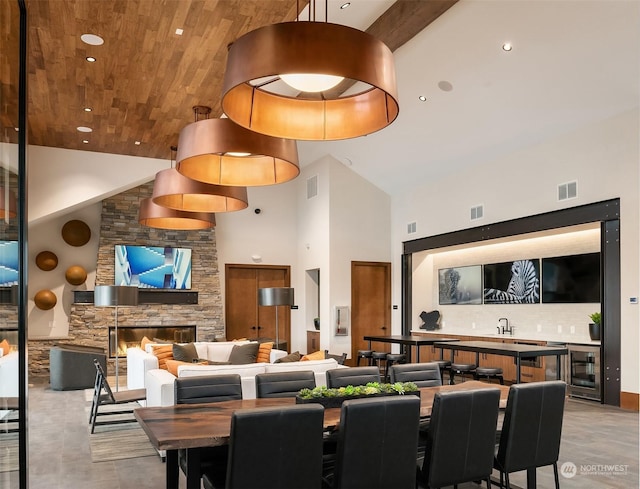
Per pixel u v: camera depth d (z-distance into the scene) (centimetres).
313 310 1250
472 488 394
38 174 818
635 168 689
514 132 823
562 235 859
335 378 425
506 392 400
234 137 346
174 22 422
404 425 285
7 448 220
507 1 607
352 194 1169
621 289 702
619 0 555
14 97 251
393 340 889
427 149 960
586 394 755
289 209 1291
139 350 744
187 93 571
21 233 270
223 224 1225
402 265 1166
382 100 281
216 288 1168
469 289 1049
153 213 588
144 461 470
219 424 299
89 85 549
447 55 723
